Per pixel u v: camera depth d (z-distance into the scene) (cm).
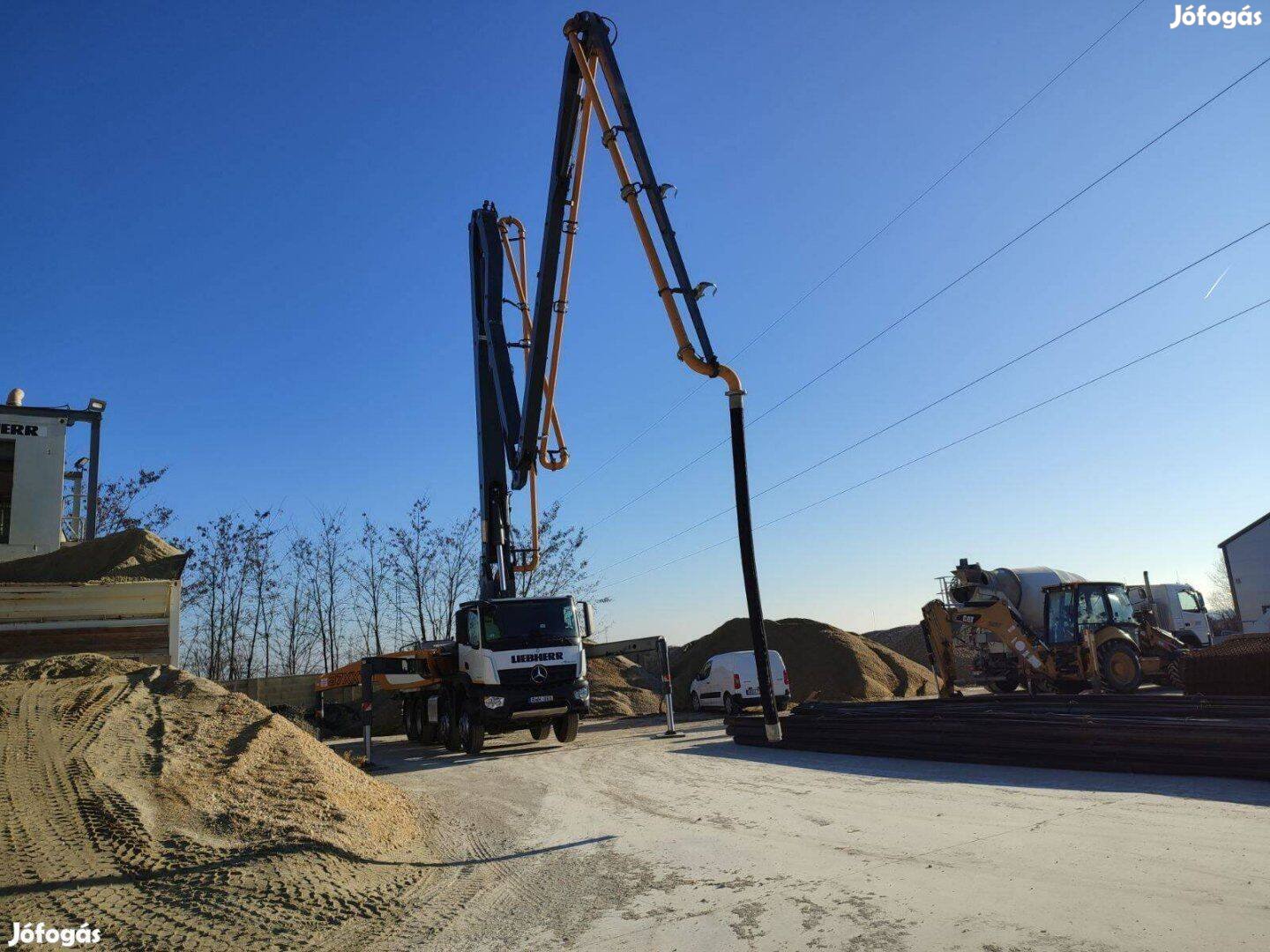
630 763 1283
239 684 2238
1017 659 2209
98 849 561
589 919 510
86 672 991
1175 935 402
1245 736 810
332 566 3475
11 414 2314
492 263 1852
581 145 1357
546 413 1641
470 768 1357
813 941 435
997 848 600
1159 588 2723
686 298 876
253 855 595
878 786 930
